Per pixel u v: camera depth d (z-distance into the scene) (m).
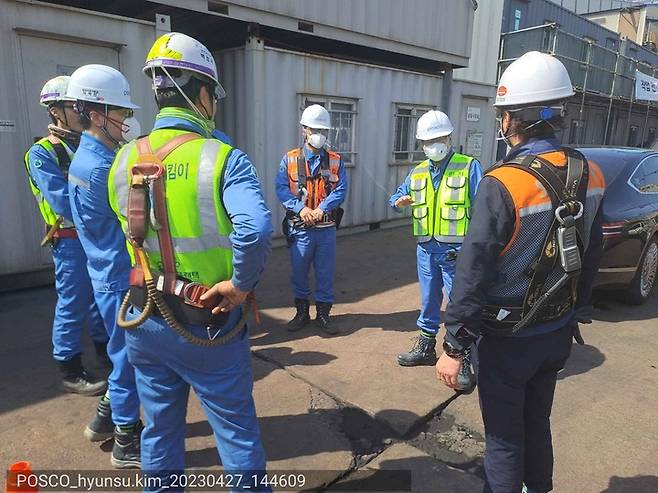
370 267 6.42
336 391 3.27
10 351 3.77
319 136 3.95
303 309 4.32
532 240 1.72
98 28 5.05
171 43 1.73
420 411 3.03
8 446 2.66
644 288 5.00
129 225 1.68
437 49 8.80
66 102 2.95
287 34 7.71
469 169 3.31
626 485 2.43
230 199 1.58
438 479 2.48
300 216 4.02
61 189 2.90
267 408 3.09
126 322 1.75
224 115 6.99
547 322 1.82
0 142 4.69
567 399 3.23
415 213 3.50
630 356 3.87
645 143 19.80
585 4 26.73
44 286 5.25
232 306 1.68
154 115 5.62
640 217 4.69
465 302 1.71
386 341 4.10
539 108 1.76
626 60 15.86
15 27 4.59
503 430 1.87
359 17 7.45
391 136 8.50
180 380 1.88
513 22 14.27
